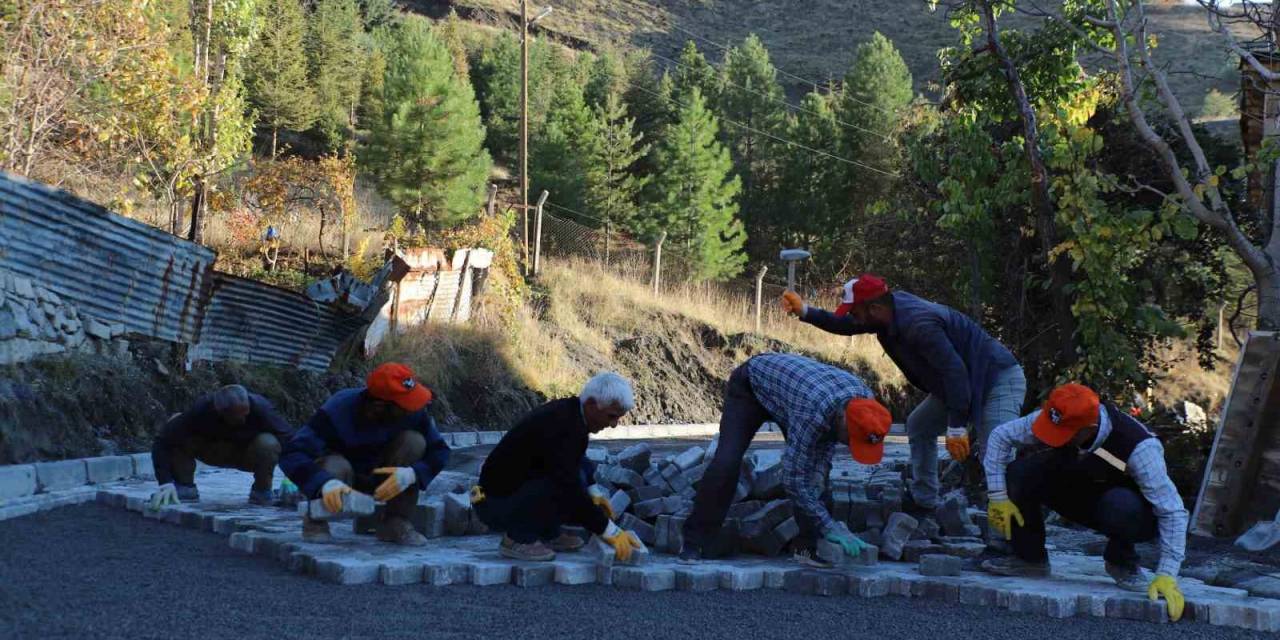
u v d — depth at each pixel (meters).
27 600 4.69
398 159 43.19
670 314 28.17
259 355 14.59
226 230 21.64
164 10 17.38
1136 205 12.04
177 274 12.50
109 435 10.81
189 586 5.21
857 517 6.77
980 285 11.85
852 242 34.88
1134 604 5.38
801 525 6.67
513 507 6.04
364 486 6.28
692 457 7.86
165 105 14.82
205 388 12.88
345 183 22.55
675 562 6.21
